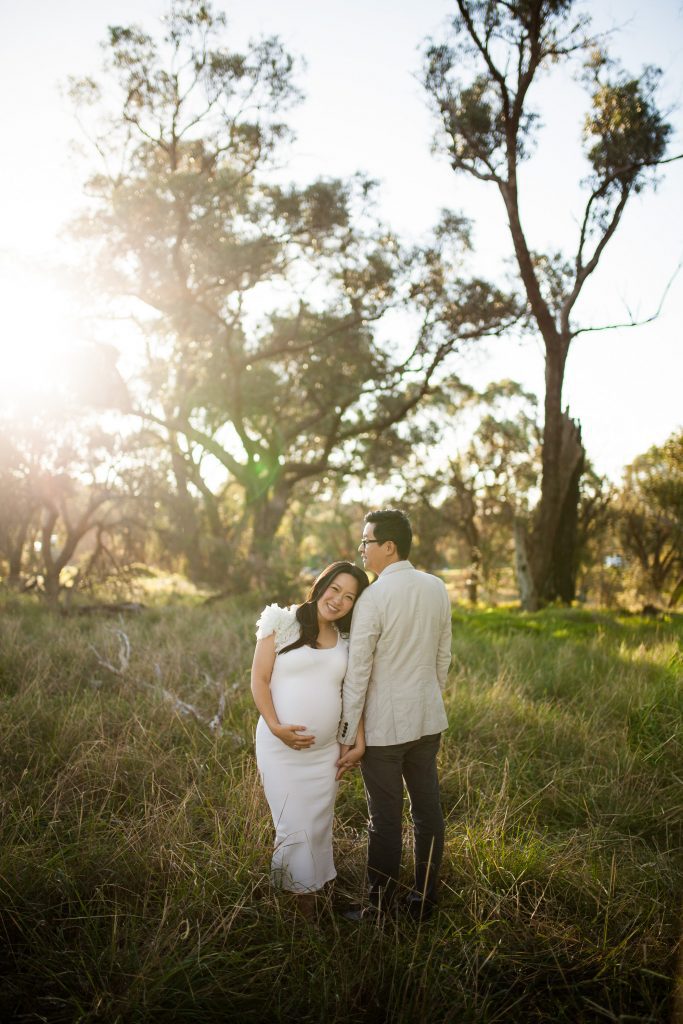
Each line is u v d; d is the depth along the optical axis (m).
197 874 2.91
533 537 18.28
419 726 2.96
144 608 13.05
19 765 4.13
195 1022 2.24
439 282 21.47
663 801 3.96
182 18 17.56
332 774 3.05
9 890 2.75
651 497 25.56
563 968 2.55
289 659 3.00
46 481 14.28
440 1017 2.31
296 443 29.34
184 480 26.91
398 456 28.61
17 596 13.79
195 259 18.91
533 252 19.05
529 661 7.85
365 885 3.10
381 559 3.10
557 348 17.91
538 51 16.42
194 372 26.25
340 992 2.34
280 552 18.64
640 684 6.19
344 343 24.14
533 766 4.51
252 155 19.48
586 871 3.12
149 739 4.38
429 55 17.00
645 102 16.88
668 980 2.44
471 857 3.21
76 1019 2.18
